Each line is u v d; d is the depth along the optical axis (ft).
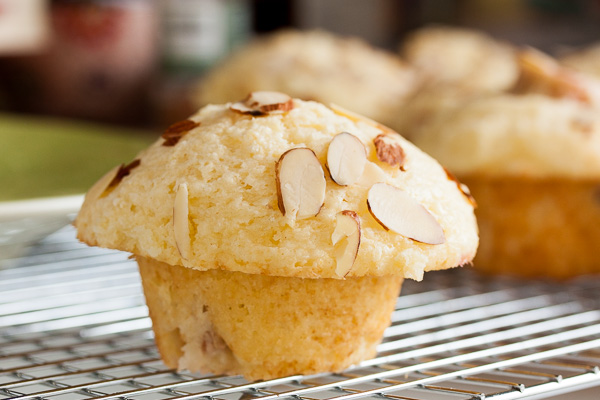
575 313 1.37
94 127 2.20
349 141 1.12
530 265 1.51
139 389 1.09
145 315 1.32
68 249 1.52
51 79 2.24
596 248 1.50
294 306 1.15
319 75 1.88
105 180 1.16
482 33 3.01
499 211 1.50
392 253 1.10
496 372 1.17
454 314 1.35
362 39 3.06
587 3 2.87
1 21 2.12
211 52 2.49
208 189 1.10
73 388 1.09
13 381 1.12
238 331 1.16
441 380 1.12
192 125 1.16
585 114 1.50
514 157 1.47
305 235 1.09
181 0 2.46
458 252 1.13
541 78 1.55
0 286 1.40
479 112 1.53
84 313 1.32
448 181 1.18
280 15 2.96
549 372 1.16
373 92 1.88
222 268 1.09
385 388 1.09
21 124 1.67
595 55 1.94
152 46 2.32
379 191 1.11
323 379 1.17
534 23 2.94
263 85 1.87
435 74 2.02
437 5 3.06
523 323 1.33
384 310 1.19
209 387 1.15
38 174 1.57
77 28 2.21
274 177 1.10
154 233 1.11
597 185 1.48
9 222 1.47
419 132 1.58
